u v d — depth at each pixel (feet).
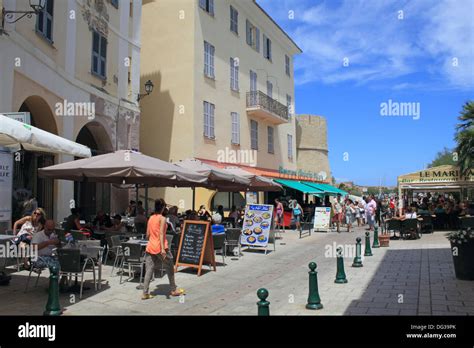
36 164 44.42
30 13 36.19
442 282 29.55
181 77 71.67
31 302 24.36
